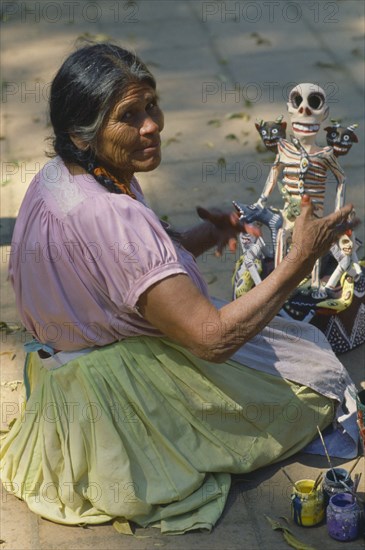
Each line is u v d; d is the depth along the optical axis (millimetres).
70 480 2896
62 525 2934
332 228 2752
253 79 6238
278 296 2734
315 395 3133
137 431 2898
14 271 2900
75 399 2893
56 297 2809
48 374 2947
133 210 2697
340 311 3551
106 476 2850
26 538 2898
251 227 3092
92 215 2691
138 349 2885
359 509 2834
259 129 3525
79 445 2881
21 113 6023
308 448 3219
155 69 6469
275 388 3076
